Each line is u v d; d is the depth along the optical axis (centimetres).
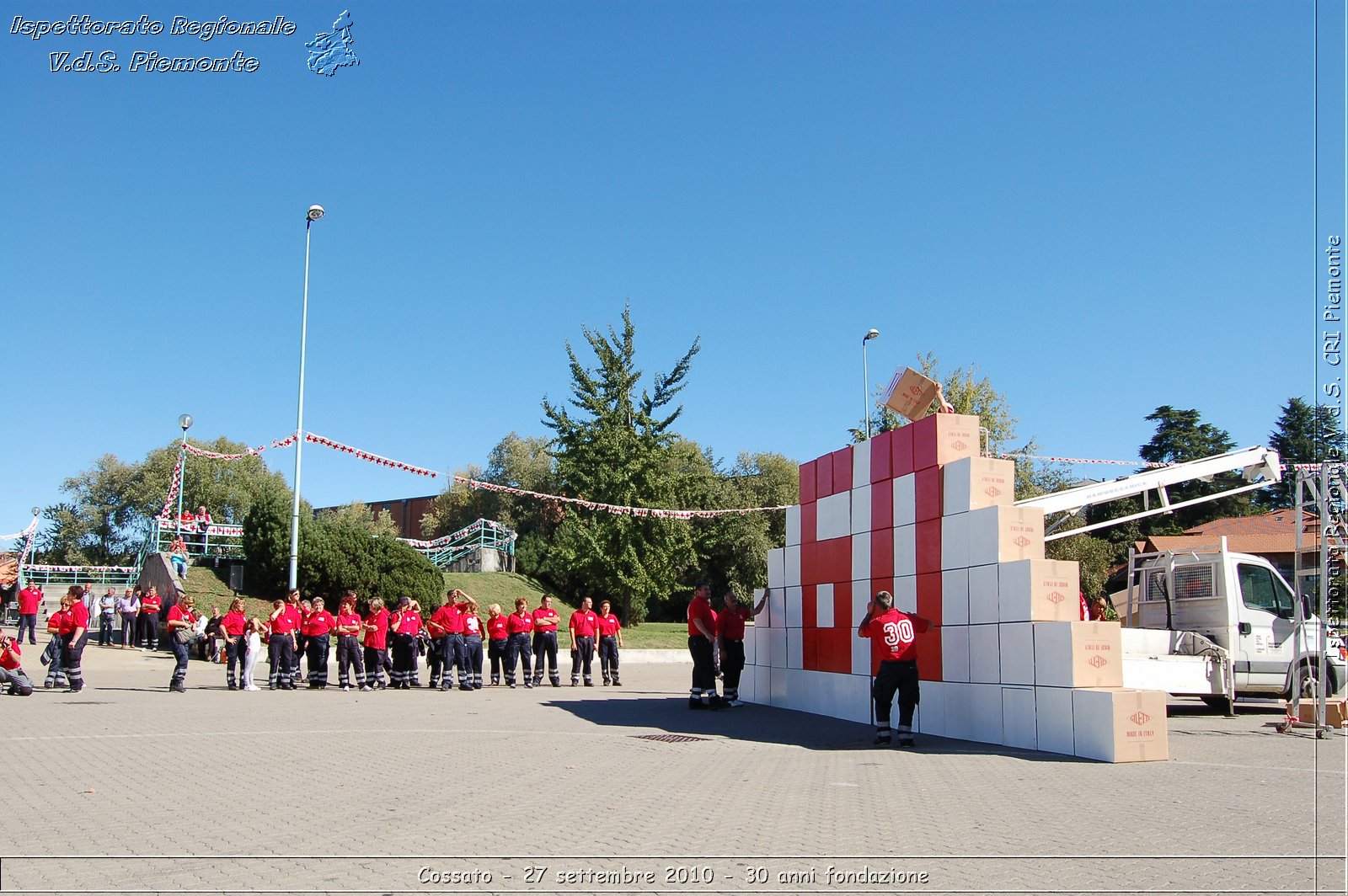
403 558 3494
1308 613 1700
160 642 3269
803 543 1781
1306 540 3956
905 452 1488
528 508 6406
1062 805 834
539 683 2388
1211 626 1697
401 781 931
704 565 5506
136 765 1015
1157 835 714
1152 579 1825
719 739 1320
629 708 1758
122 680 2289
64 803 804
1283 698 1775
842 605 1634
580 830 719
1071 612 1234
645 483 4378
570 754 1145
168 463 6900
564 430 4447
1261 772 1024
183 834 695
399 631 2233
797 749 1209
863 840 697
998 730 1265
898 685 1255
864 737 1351
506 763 1060
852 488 1636
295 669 2302
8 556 5100
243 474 6975
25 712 1520
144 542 4034
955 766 1067
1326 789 917
